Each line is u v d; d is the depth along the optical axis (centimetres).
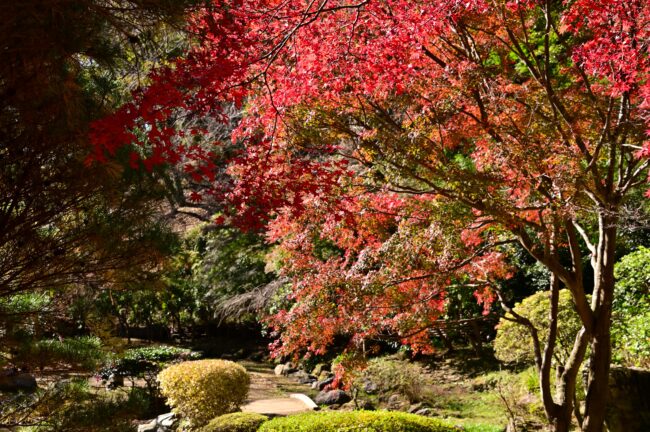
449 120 536
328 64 498
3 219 367
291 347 594
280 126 529
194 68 334
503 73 550
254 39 441
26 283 392
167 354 1191
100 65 346
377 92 523
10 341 425
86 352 473
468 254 611
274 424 672
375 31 505
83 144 360
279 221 603
